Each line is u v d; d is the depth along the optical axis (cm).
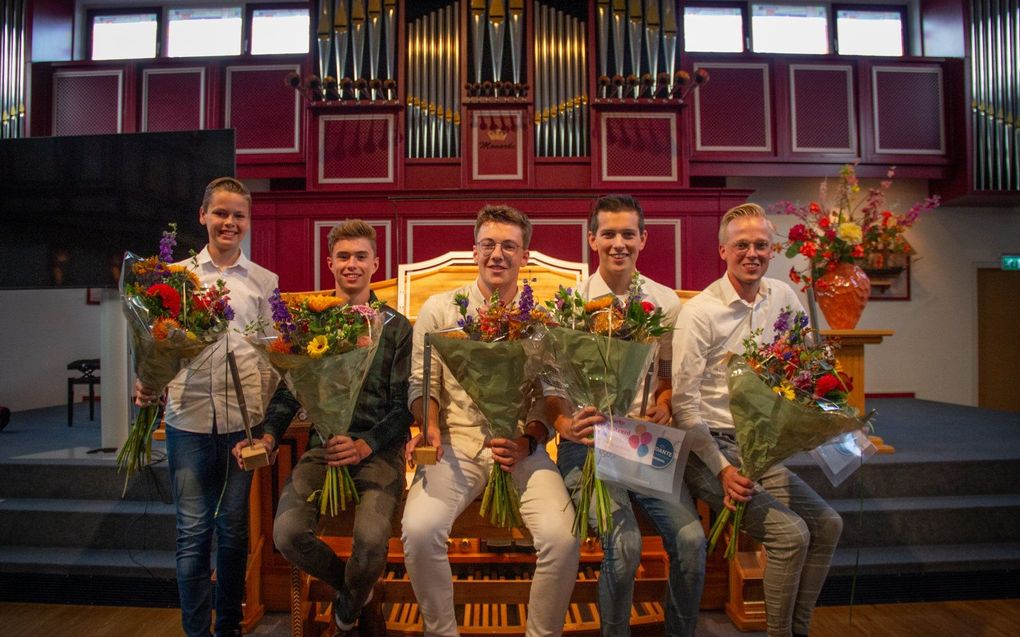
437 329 186
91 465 282
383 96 501
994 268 596
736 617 222
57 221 353
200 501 177
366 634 188
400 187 492
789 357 160
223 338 179
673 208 474
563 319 162
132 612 235
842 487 276
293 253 470
